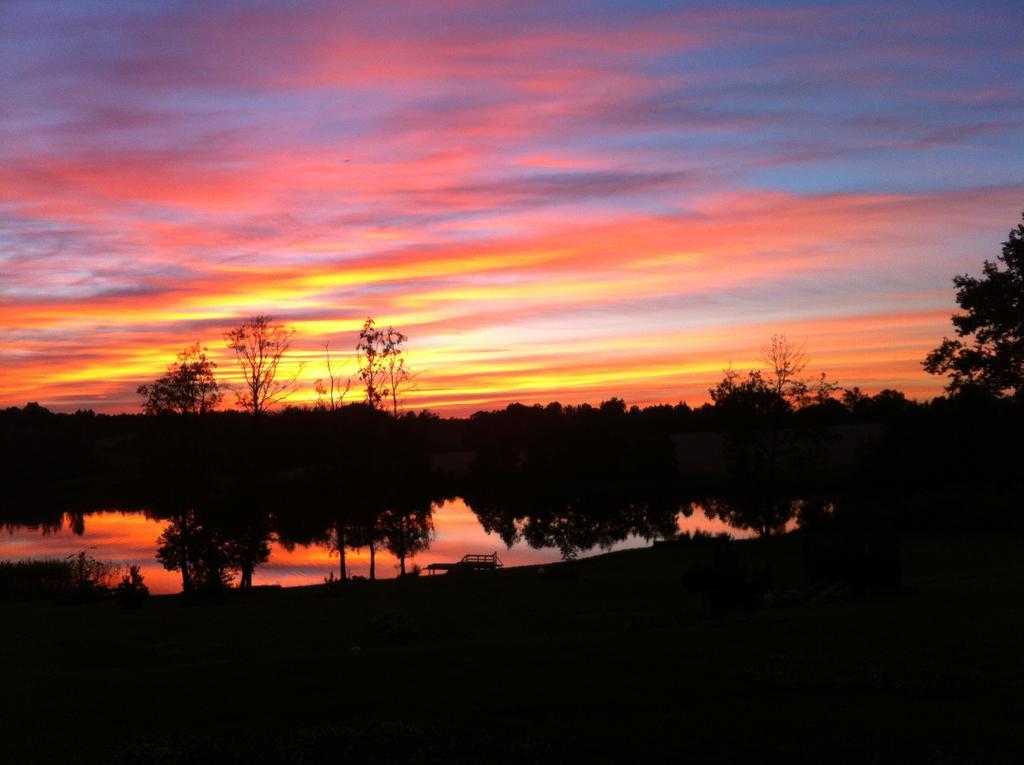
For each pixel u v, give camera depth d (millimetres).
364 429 62188
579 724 10359
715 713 10672
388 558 64438
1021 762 8984
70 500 99125
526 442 123875
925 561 35000
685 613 24141
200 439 50250
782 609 20703
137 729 10602
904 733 9883
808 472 63500
